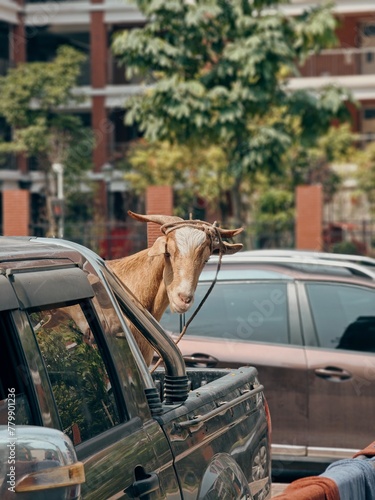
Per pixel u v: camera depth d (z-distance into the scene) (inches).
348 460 153.2
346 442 299.1
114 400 128.4
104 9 1615.4
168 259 186.5
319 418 301.0
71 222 1346.0
